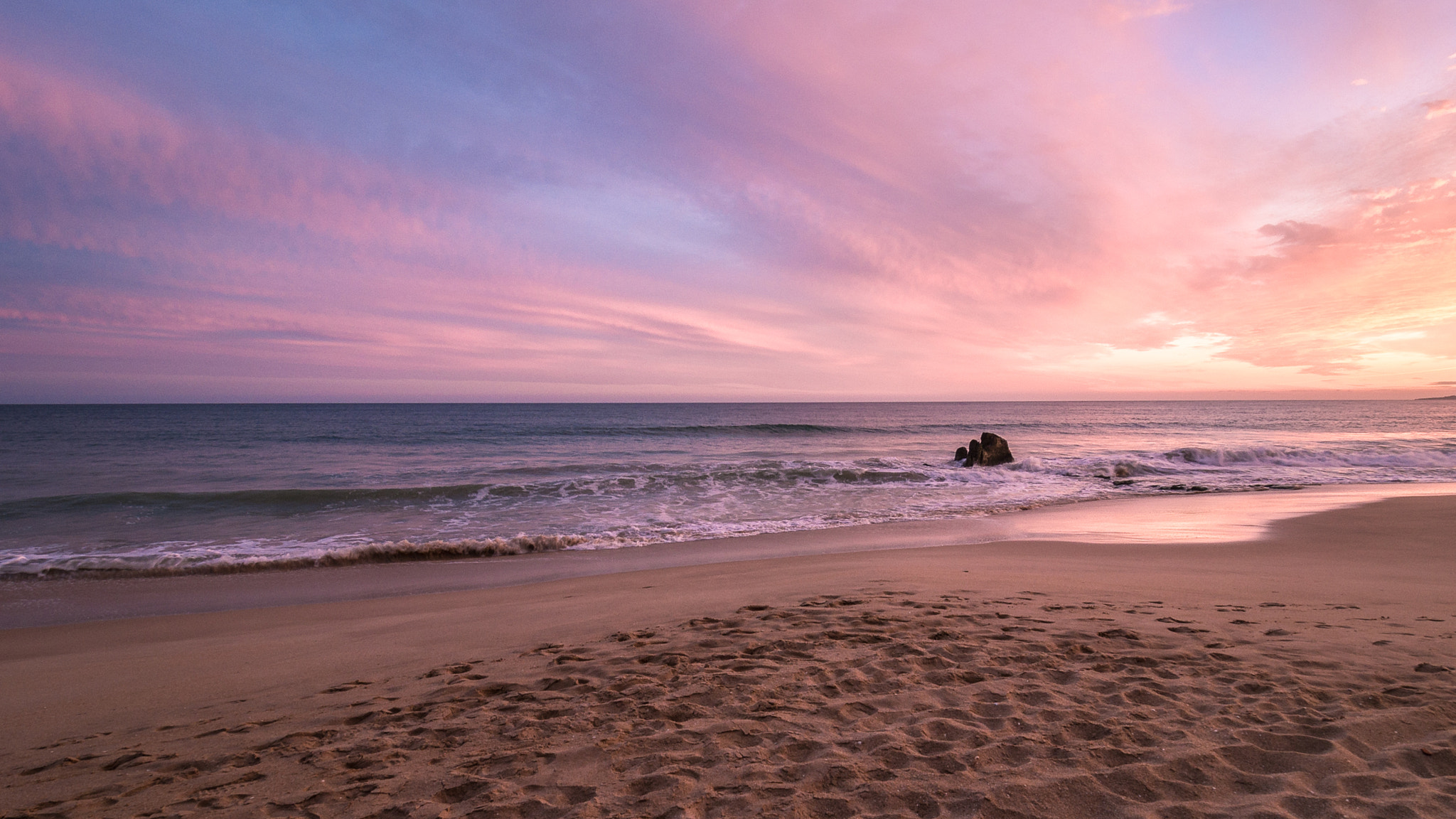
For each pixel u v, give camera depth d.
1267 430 45.31
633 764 2.83
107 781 2.94
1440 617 5.10
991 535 11.08
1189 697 3.37
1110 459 22.31
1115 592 6.27
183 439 36.84
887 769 2.68
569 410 125.06
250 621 6.71
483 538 11.43
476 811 2.46
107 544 11.09
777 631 4.97
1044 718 3.17
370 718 3.57
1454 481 17.88
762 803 2.45
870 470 19.55
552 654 4.71
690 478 18.47
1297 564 7.89
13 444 32.81
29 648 5.92
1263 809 2.28
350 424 55.56
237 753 3.18
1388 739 2.79
